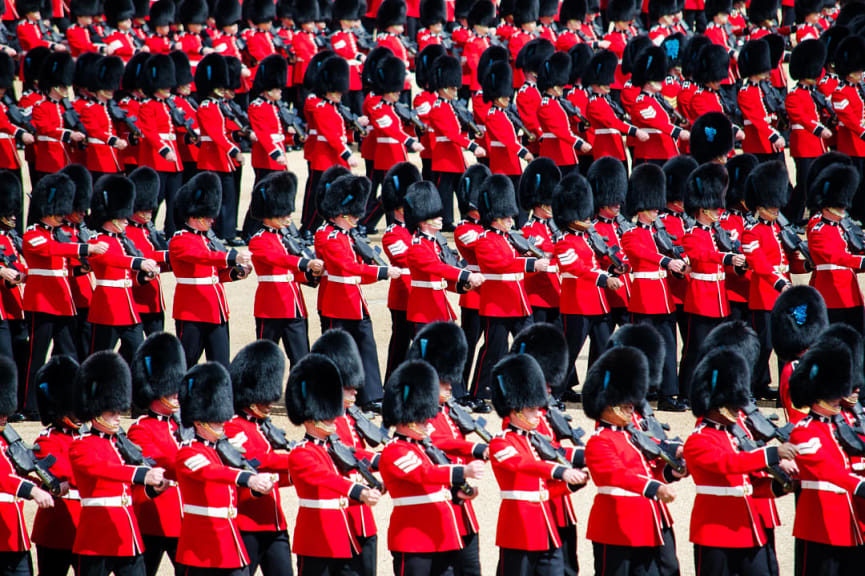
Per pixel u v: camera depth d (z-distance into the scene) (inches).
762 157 2824.8
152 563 1414.9
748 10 3457.2
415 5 4005.9
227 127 2810.0
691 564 1530.5
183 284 1984.5
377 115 2783.0
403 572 1300.4
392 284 2053.4
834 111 2812.5
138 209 2096.5
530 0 3331.7
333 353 1505.9
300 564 1326.3
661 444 1363.2
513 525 1326.3
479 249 1963.6
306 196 2797.7
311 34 3457.2
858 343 1555.1
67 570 1434.5
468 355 2073.1
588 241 2004.2
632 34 3474.4
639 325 1624.0
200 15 3440.0
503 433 1339.8
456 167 2790.4
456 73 2741.1
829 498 1321.4
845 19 3555.6
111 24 3540.8
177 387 1440.7
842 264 1982.0
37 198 1991.9
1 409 1363.2
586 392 1338.6
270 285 1991.9
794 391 1339.8
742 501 1304.1
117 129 2827.3
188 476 1291.8
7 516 1347.2
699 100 2883.9
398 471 1286.9
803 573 1349.7
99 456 1320.1
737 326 1691.7
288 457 1325.0
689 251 2009.1
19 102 2780.5
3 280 2037.4
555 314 2102.6
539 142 2827.3
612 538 1315.2
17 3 3597.4
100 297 2004.2
